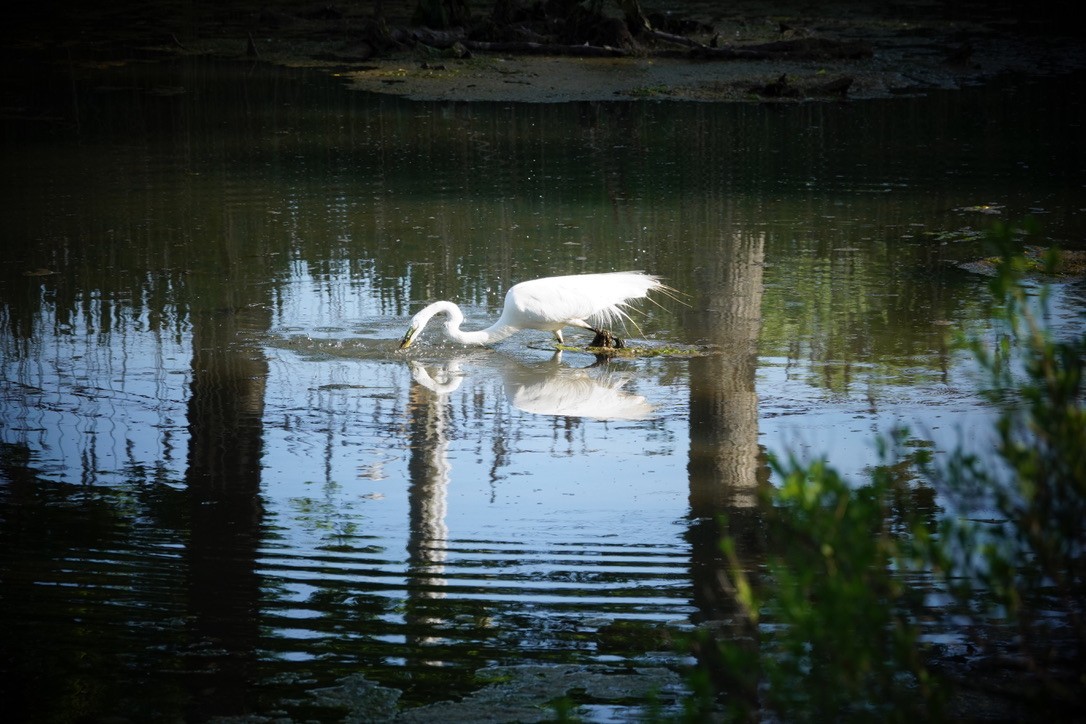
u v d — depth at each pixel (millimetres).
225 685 7426
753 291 16062
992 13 47938
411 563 9195
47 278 16734
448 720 7020
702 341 14508
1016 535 6719
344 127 27641
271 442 11695
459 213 20156
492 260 17469
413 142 26031
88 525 9891
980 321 14648
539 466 11086
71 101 30797
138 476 10898
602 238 18516
